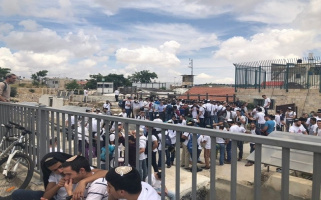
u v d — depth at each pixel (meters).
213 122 16.81
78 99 41.28
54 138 3.89
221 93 31.39
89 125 3.27
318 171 1.62
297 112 19.17
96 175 2.59
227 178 6.30
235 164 2.02
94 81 85.06
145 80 95.12
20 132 4.63
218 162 7.84
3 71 79.44
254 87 21.53
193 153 2.27
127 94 41.22
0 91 5.93
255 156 1.90
